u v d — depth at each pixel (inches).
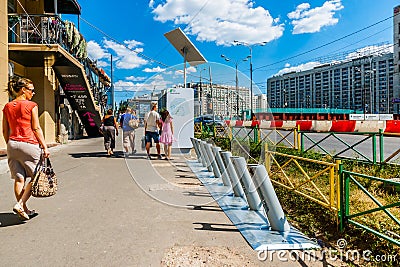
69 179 255.4
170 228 147.3
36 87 522.3
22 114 148.4
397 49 2161.7
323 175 214.1
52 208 176.2
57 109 588.1
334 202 154.9
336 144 447.8
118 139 606.9
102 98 912.3
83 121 788.0
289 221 161.5
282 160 274.4
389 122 531.2
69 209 174.7
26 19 445.7
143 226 149.4
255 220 157.2
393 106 2176.4
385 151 367.6
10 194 205.0
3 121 153.3
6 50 391.2
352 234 137.0
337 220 143.4
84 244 128.6
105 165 324.8
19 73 504.4
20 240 132.1
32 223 152.0
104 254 119.9
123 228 146.5
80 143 597.9
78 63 532.1
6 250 122.6
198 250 124.3
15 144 147.6
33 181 154.5
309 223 154.8
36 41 457.7
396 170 241.0
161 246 127.5
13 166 151.7
